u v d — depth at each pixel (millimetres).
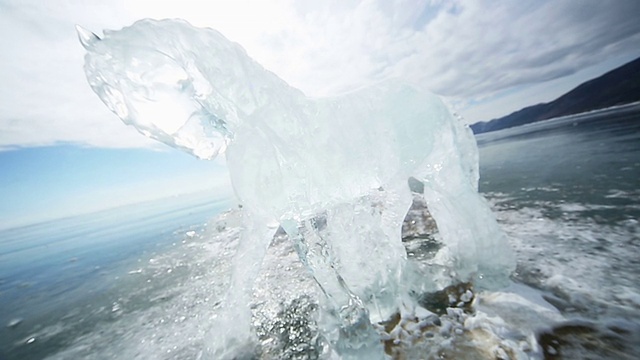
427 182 3188
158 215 17266
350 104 2822
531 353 1914
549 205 4973
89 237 12805
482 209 3002
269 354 2520
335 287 2443
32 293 5820
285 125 2539
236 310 2766
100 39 2227
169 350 2943
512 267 2891
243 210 2791
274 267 4609
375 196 3064
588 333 2006
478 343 2125
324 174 2697
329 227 2834
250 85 2521
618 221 3752
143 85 2402
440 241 4391
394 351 2217
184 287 4621
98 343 3312
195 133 2701
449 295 2768
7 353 3465
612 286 2508
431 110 2936
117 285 5293
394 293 2771
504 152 13297
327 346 2494
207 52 2453
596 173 6227
